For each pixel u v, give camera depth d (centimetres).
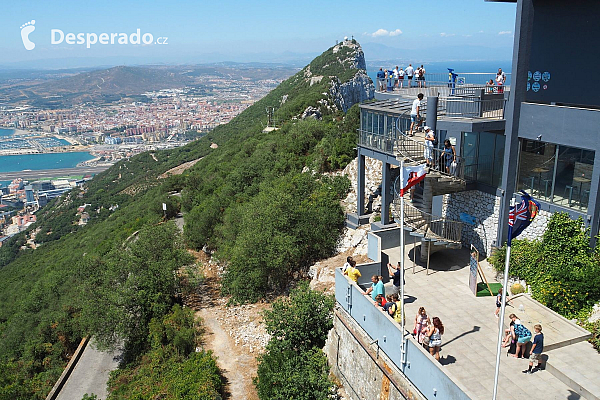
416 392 1128
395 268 1625
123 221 6069
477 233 1927
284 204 2670
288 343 1764
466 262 1858
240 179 4200
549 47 1786
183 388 1755
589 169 1475
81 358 2597
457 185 1812
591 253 1485
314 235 2603
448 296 1561
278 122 8200
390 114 2130
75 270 3550
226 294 2805
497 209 1808
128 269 2692
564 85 1758
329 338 1714
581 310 1369
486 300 1524
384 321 1273
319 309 1828
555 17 1747
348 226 2659
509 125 1702
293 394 1554
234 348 2177
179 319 2327
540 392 1055
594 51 1638
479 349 1233
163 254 2761
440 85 2633
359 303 1434
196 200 4991
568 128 1512
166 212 5166
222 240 3281
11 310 4319
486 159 1858
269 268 2525
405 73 2652
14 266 7338
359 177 2523
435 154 1834
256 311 2472
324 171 3425
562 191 1582
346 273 1583
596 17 1612
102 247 4578
